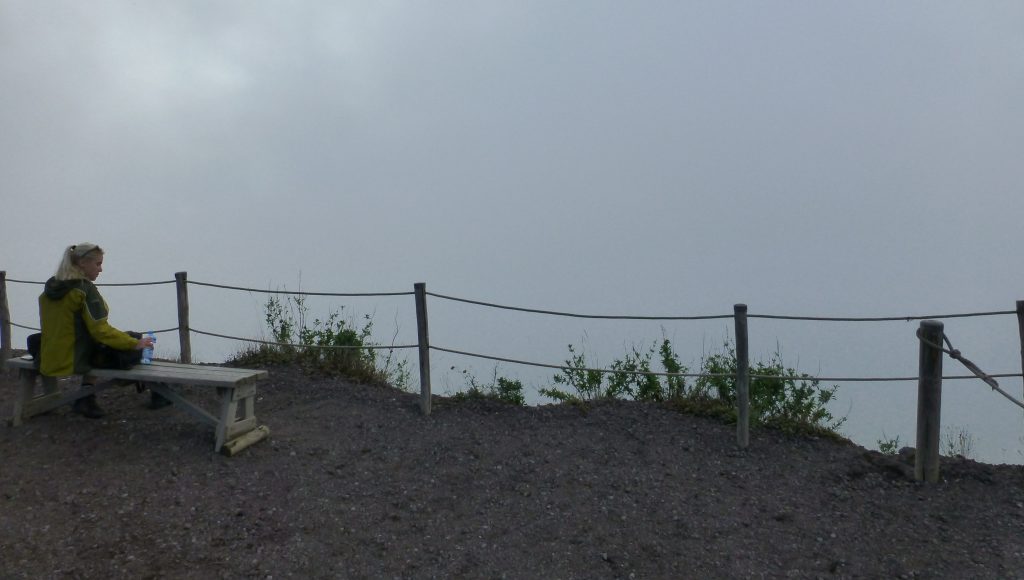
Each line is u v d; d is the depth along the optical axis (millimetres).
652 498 6090
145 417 7398
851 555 5312
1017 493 6098
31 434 6898
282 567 4980
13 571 4785
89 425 7141
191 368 7031
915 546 5410
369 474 6422
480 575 5008
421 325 7812
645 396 8414
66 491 5844
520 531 5574
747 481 6418
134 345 6812
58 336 6805
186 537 5266
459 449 6961
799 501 6078
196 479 6090
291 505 5789
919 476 6352
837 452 6984
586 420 7664
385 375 9359
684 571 5113
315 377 8906
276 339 9695
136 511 5570
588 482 6340
